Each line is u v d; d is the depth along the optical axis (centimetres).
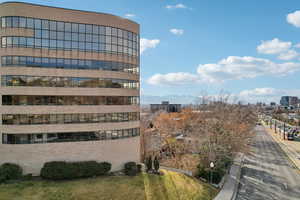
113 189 2953
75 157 3359
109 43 3622
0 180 2939
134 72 3962
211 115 5309
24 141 3184
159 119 8206
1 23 3216
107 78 3584
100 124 3509
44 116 3238
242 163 5109
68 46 3378
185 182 3419
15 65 3178
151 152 5406
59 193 2722
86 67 3462
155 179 3403
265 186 3650
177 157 5306
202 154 4188
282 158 5684
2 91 3177
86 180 3183
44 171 3084
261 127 13362
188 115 8444
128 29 3850
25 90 3177
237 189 3512
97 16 3544
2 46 3203
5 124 3173
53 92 3275
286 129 10806
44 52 3266
